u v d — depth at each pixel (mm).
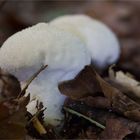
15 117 232
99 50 309
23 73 244
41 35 240
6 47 242
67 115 253
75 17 321
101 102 249
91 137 246
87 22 315
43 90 250
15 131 231
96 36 309
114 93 251
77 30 306
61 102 253
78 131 250
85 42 304
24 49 237
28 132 241
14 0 613
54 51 239
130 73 349
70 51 242
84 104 252
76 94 251
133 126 241
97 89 255
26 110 236
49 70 242
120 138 237
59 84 250
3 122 231
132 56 469
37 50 237
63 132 249
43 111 246
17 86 287
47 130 244
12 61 239
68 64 243
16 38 242
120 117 247
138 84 289
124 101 249
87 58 253
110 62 323
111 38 319
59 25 308
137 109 247
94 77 253
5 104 235
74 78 254
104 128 245
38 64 239
